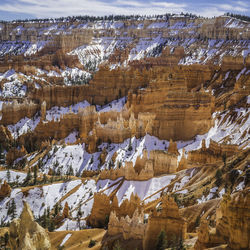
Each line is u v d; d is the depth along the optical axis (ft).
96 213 391.65
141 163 505.66
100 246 304.50
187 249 238.07
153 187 444.96
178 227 264.72
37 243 178.81
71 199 476.13
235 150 488.02
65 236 343.46
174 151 572.10
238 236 193.36
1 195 487.20
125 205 382.83
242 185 347.97
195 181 422.82
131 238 297.33
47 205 472.03
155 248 262.26
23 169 603.67
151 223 271.69
